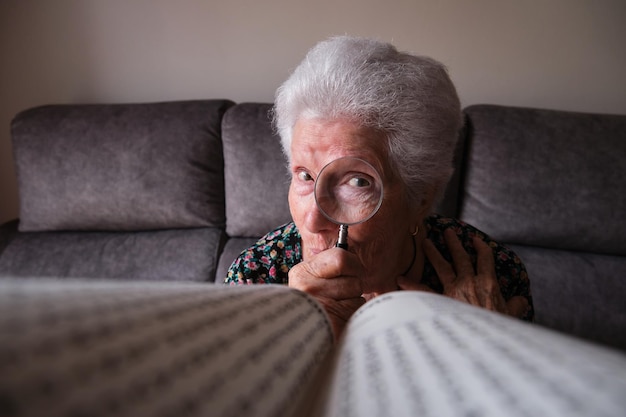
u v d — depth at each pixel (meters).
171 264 1.71
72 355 0.10
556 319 1.54
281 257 0.91
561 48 2.09
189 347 0.14
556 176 1.64
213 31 2.17
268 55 2.20
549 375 0.13
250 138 1.76
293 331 0.23
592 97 2.14
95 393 0.10
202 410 0.12
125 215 1.80
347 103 0.64
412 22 2.10
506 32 2.09
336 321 0.54
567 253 1.69
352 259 0.57
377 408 0.15
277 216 1.74
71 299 0.13
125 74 2.23
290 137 0.77
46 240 1.84
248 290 0.25
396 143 0.67
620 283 1.58
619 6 2.01
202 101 1.90
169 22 2.16
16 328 0.10
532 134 1.67
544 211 1.64
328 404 0.18
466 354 0.17
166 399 0.11
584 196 1.62
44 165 1.80
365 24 2.12
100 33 2.18
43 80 2.23
